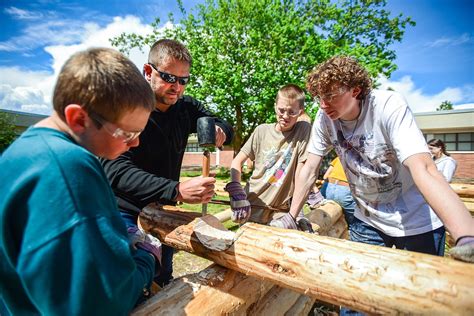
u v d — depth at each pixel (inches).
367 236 87.9
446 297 37.0
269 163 99.0
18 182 30.0
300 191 82.0
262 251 55.9
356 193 84.1
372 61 437.7
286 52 482.0
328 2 557.9
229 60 507.8
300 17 549.3
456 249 40.6
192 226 68.5
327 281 47.1
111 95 33.6
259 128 104.4
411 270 41.1
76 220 29.6
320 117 80.4
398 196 75.7
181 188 59.2
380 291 41.8
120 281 31.9
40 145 31.9
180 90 73.2
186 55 71.7
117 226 34.0
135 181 61.1
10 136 713.6
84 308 29.5
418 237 74.6
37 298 30.0
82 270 29.1
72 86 33.4
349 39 551.8
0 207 30.2
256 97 477.4
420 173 51.2
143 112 37.4
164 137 78.7
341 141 76.4
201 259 161.3
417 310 38.8
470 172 671.1
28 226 29.4
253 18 521.3
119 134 36.8
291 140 97.0
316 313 120.3
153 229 77.9
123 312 34.3
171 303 55.8
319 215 127.5
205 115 89.2
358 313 78.0
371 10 557.9
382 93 64.9
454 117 684.7
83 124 35.0
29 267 28.8
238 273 68.1
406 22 552.4
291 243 54.1
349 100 64.8
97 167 34.1
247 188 103.1
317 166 83.2
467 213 43.4
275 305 85.5
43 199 29.4
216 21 546.3
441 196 45.9
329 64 64.6
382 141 67.4
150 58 72.1
